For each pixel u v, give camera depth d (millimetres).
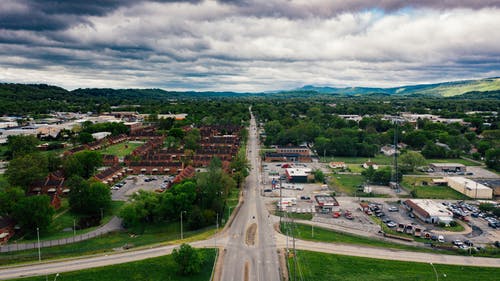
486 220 145625
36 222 123438
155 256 107938
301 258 106938
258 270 100562
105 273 97812
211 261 105312
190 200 140375
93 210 145875
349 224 139125
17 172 157750
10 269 99062
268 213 148375
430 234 128875
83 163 190875
